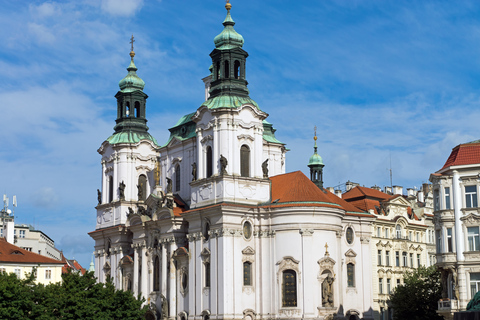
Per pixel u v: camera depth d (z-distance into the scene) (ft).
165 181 426.10
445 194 304.71
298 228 358.23
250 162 374.63
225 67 389.19
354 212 390.83
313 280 354.33
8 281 307.37
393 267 458.50
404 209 479.41
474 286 293.64
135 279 415.03
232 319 350.64
